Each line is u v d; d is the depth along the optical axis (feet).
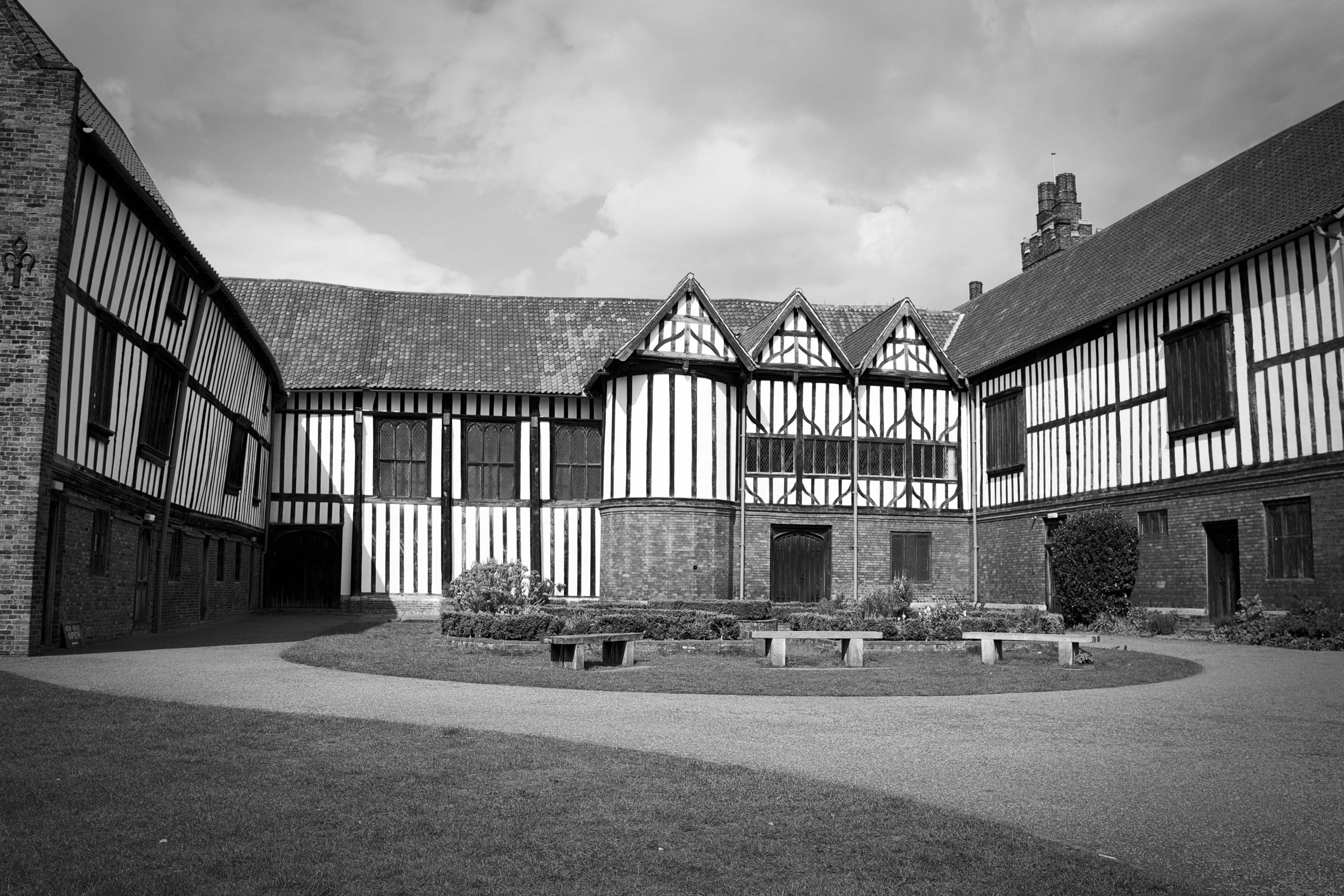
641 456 66.33
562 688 31.68
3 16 36.70
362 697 28.40
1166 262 58.80
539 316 80.74
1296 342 47.78
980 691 31.40
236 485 63.62
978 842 14.37
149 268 45.14
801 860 13.56
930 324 87.61
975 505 74.54
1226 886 13.07
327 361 73.67
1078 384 63.98
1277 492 48.47
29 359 35.91
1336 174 49.03
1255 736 23.36
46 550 37.24
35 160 36.35
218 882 12.39
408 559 72.02
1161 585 56.49
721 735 23.08
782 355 71.92
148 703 25.14
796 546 71.77
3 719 22.49
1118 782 18.52
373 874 12.75
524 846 13.93
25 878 12.36
